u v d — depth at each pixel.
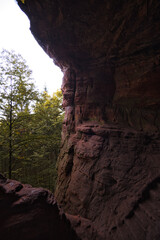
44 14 6.45
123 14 5.53
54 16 6.45
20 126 8.33
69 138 8.81
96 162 6.42
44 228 2.27
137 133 6.56
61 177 8.52
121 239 3.66
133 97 7.89
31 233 2.12
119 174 5.56
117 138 6.88
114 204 4.86
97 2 5.31
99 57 8.38
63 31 7.13
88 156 6.71
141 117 7.56
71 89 9.41
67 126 9.24
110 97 8.72
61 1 5.55
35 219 2.21
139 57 7.04
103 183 5.53
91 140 7.38
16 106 7.61
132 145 6.41
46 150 12.25
